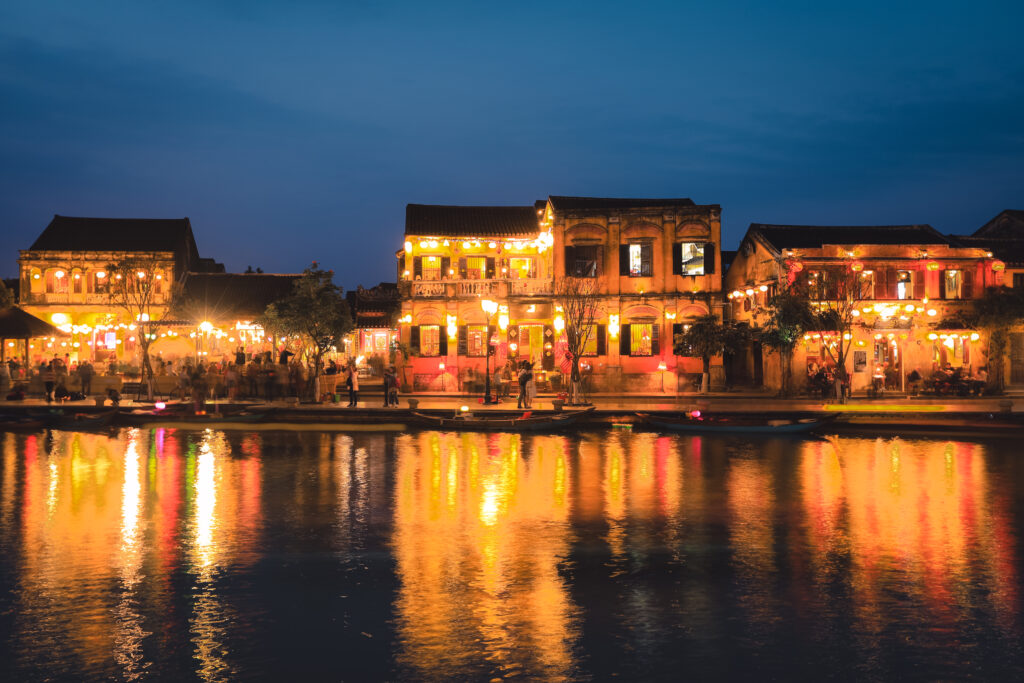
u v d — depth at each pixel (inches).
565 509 696.4
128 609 456.4
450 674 375.2
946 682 367.9
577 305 1823.3
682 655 394.9
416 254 2060.8
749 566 534.6
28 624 434.6
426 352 1959.9
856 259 1785.2
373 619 441.4
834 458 977.5
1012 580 504.7
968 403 1533.0
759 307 1745.8
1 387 1712.6
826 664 385.7
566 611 453.1
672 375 1878.7
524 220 2178.9
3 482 816.3
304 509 695.1
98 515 673.6
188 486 795.4
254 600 470.6
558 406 1344.7
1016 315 1717.5
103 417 1326.3
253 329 2357.3
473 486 796.0
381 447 1071.6
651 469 896.9
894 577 510.6
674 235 1913.1
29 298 2423.7
